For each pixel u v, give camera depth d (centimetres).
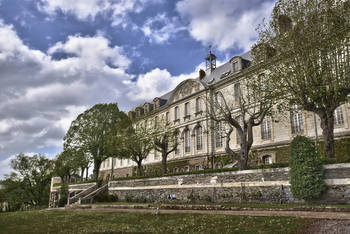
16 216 2045
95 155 4444
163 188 2438
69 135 4716
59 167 5694
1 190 6138
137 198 2672
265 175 1781
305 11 1862
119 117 4594
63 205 3688
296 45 1830
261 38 2117
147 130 3506
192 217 1377
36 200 6162
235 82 3350
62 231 1291
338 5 1762
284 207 1421
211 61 4400
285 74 1902
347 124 2330
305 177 1497
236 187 1912
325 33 1750
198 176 2178
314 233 901
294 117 2739
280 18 2009
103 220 1535
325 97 1719
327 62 1723
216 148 3528
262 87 2105
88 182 3753
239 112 3181
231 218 1247
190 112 3994
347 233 856
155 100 4988
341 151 2327
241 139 2092
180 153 4088
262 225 1068
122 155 3584
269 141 2920
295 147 1594
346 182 1419
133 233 1130
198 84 3912
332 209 1248
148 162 4788
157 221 1375
